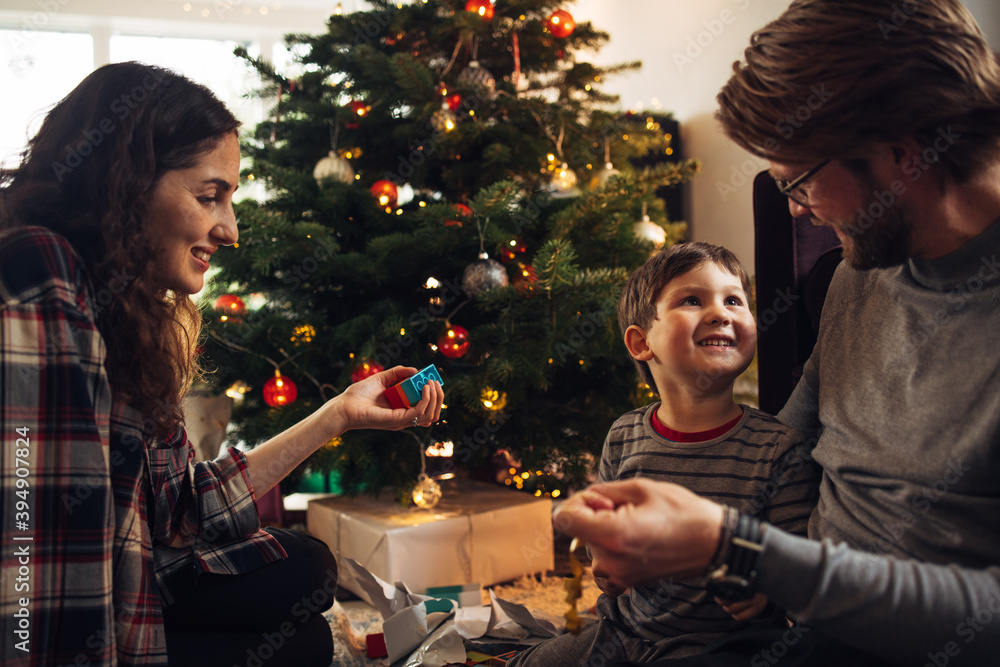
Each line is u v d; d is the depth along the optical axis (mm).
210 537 896
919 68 564
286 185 1649
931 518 596
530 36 1854
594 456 1701
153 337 761
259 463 945
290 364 1676
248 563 898
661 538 521
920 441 607
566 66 2145
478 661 1077
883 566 516
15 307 634
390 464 1587
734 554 519
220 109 812
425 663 1077
